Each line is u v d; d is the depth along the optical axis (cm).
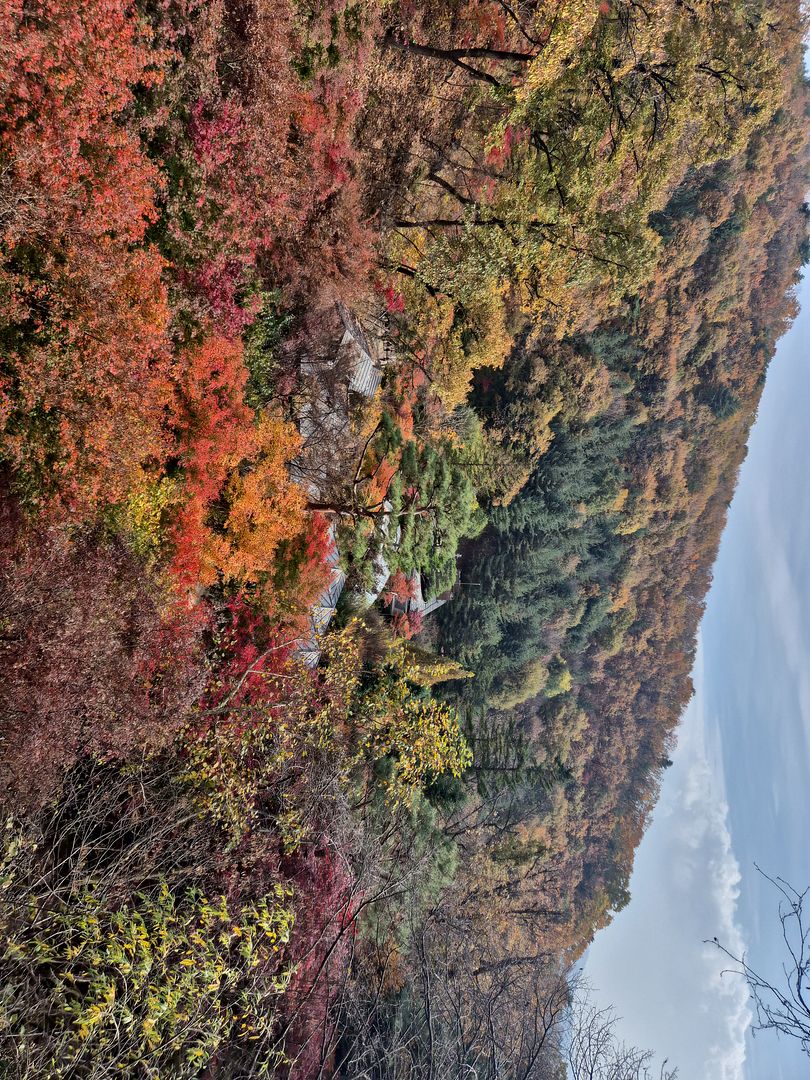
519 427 3478
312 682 1336
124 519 949
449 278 1769
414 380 2200
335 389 1641
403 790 1517
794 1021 571
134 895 841
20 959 611
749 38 1570
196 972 704
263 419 1235
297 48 1302
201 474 1103
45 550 809
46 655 770
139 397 918
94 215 841
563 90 1455
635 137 1541
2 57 739
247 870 1048
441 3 1694
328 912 1217
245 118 1140
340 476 1619
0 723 713
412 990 1264
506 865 2673
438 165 1945
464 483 2114
